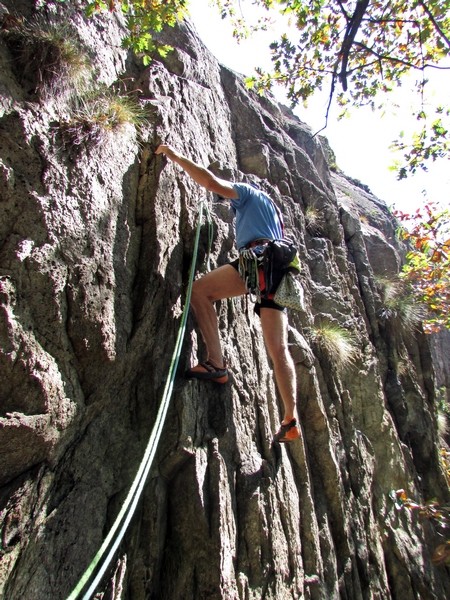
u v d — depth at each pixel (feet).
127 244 11.32
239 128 23.07
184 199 13.43
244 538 10.71
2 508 7.79
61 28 11.38
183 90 17.02
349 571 13.79
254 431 12.62
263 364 14.35
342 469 16.14
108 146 11.41
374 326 24.30
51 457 8.64
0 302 8.21
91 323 9.59
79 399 9.26
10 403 8.07
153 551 9.51
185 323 11.25
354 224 27.66
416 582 16.03
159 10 13.26
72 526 8.56
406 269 27.22
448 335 44.21
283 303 11.09
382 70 17.19
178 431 10.57
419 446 22.27
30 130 9.73
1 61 9.84
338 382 18.37
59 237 9.55
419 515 18.48
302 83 18.34
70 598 5.54
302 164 26.12
